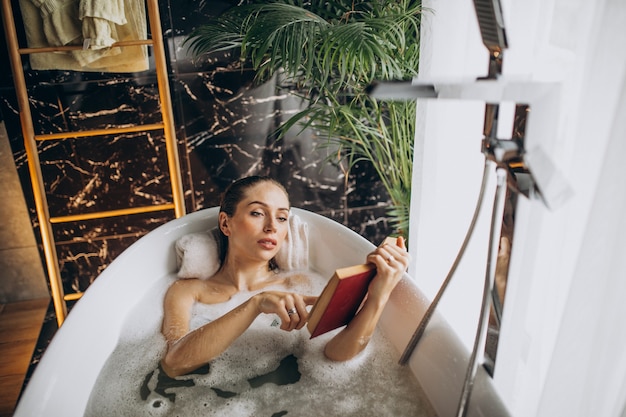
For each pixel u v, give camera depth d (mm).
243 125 2340
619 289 886
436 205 1715
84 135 2145
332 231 1857
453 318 1656
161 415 1285
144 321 1592
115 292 1573
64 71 2111
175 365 1387
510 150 941
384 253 1359
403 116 2062
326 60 1857
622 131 825
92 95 2174
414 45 1948
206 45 2059
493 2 845
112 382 1377
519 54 1151
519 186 952
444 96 903
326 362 1430
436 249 1752
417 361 1341
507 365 1197
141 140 2289
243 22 2074
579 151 970
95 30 1870
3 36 2025
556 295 1124
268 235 1620
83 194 2330
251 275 1726
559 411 1004
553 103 904
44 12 1880
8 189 2248
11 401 1862
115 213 2283
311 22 1858
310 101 2324
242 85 2268
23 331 2246
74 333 1327
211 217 1897
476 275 1567
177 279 1769
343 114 2180
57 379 1187
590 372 944
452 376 1214
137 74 2176
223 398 1332
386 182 2299
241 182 1646
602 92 911
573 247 1059
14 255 2365
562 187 847
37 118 2166
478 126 1498
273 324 1566
